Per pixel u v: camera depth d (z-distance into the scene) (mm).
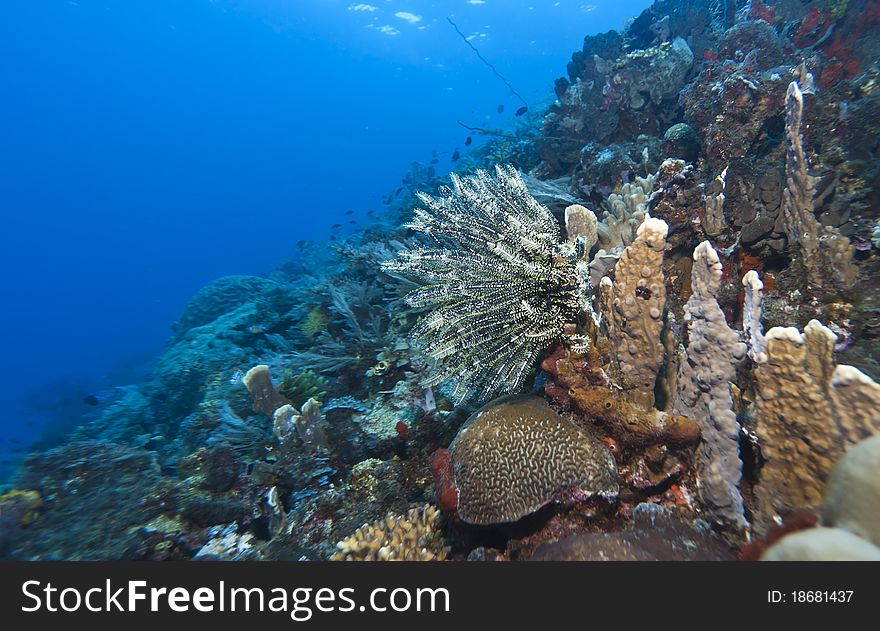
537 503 2820
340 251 9555
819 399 2242
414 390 5703
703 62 6922
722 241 4438
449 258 3570
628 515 2895
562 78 9578
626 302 2678
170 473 6047
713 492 2586
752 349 2637
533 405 3254
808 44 6695
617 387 2965
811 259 3840
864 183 4449
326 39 83250
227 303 14102
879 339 3449
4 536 3832
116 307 96000
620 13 66688
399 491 4523
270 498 4457
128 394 13117
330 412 5941
